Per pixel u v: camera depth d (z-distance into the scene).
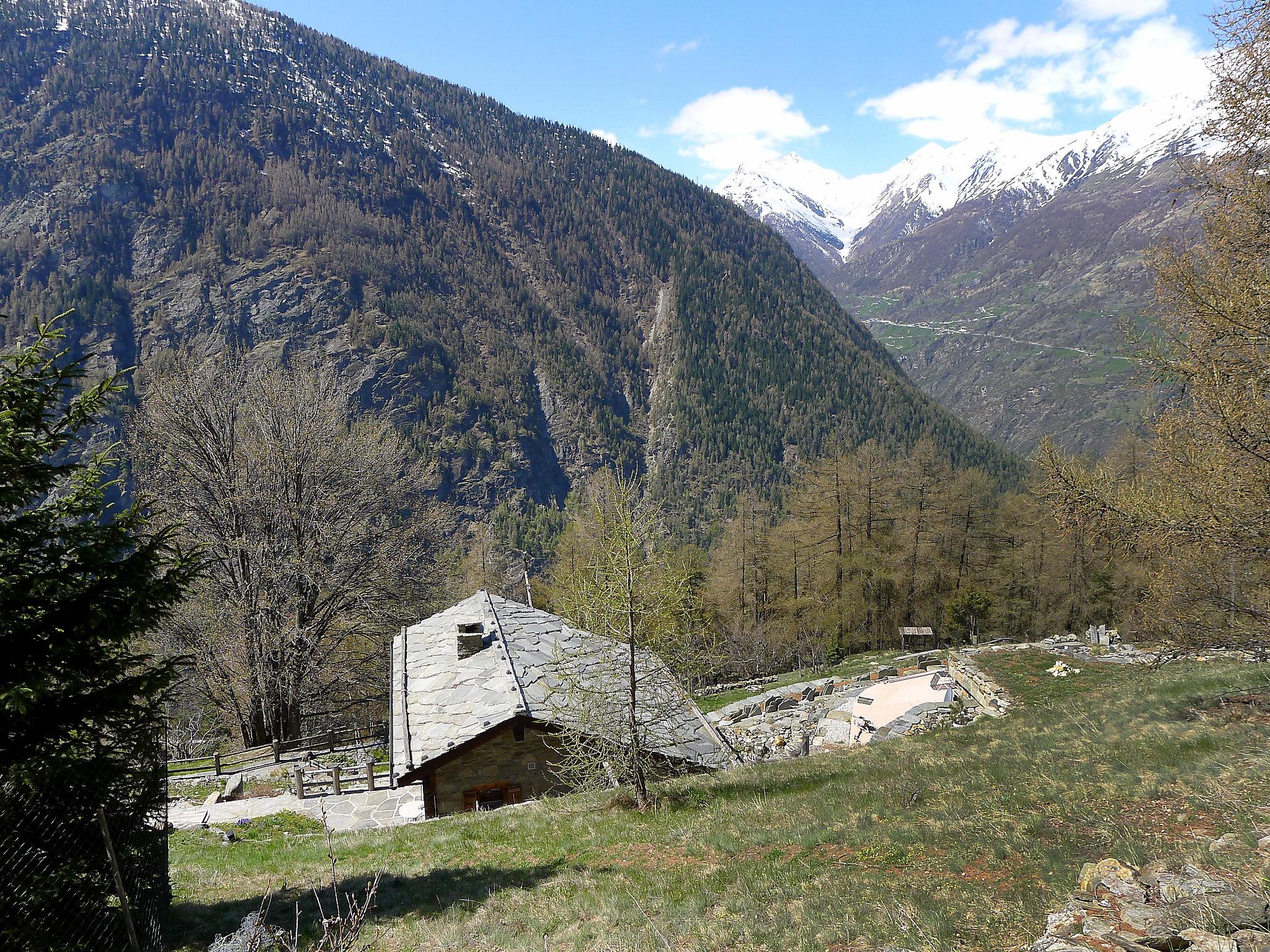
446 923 9.94
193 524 26.86
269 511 28.28
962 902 8.05
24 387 7.80
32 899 7.16
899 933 7.42
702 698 45.44
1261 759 11.00
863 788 14.22
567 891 10.86
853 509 59.72
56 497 8.42
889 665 42.16
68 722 7.81
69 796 7.72
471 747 18.12
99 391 8.45
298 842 16.48
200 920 10.58
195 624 27.48
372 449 32.22
